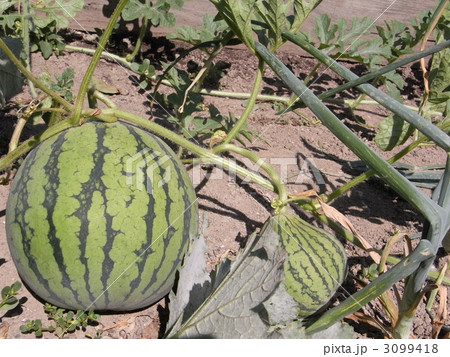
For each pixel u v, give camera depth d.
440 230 1.71
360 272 2.46
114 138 1.91
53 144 1.91
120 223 1.79
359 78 1.96
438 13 2.58
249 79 3.63
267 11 2.22
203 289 2.03
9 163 2.06
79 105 1.93
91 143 1.88
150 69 2.92
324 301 2.03
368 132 3.40
